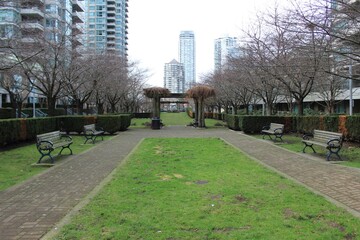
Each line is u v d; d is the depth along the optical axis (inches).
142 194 223.8
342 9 345.7
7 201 216.4
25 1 488.1
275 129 593.6
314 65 467.5
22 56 586.9
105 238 149.2
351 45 384.5
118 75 1097.4
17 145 542.6
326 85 924.6
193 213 182.4
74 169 329.1
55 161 377.4
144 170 311.7
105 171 319.0
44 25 732.0
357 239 146.9
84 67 816.3
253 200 207.5
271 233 153.3
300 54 508.4
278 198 211.6
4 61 617.9
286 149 466.3
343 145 482.3
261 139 621.3
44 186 258.2
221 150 461.7
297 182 258.7
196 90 1021.8
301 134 677.3
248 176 281.7
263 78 715.4
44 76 761.6
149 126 1090.1
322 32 362.9
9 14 578.9
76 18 1332.4
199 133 808.9
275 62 599.2
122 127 903.1
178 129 978.1
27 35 631.8
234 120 888.9
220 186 244.7
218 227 161.6
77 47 844.0
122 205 197.9
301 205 196.1
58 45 689.0
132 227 162.1
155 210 188.1
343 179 266.8
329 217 175.0
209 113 2087.8
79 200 217.9
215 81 1252.5
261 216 176.9
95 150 478.3
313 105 1678.2
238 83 941.2
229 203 201.5
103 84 978.7
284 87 745.0
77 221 171.3
